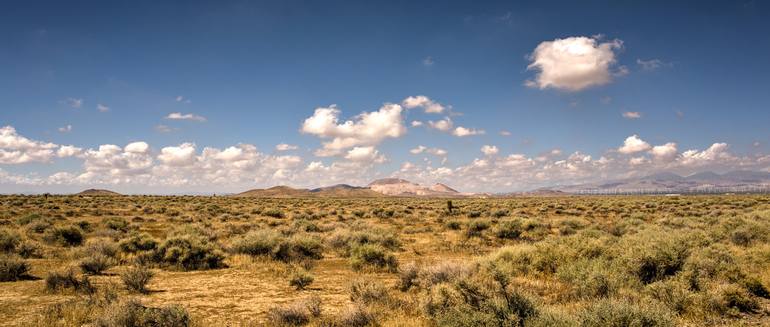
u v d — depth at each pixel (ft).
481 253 81.25
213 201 313.32
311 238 83.41
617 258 48.21
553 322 28.17
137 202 263.49
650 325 27.45
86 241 86.84
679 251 48.08
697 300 35.94
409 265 52.95
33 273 58.23
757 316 34.68
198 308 41.39
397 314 36.40
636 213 169.17
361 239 88.99
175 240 70.59
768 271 47.65
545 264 53.26
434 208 244.83
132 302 35.24
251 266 65.26
